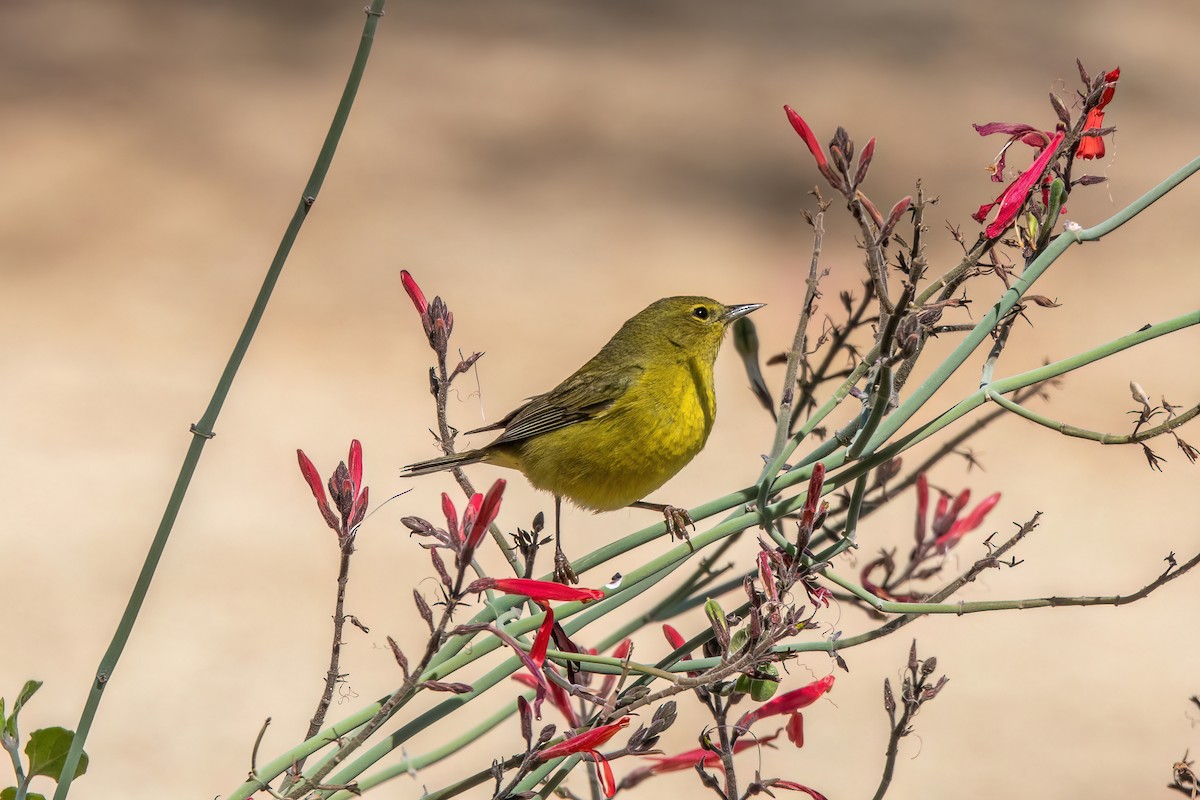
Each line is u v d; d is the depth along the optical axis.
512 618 3.90
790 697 4.09
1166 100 28.09
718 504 4.04
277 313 19.92
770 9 34.62
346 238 22.66
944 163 25.33
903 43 31.83
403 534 14.26
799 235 23.42
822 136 27.05
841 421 10.02
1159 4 34.06
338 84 29.11
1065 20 33.19
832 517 5.50
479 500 3.19
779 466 4.04
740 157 26.67
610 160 26.47
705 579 4.50
